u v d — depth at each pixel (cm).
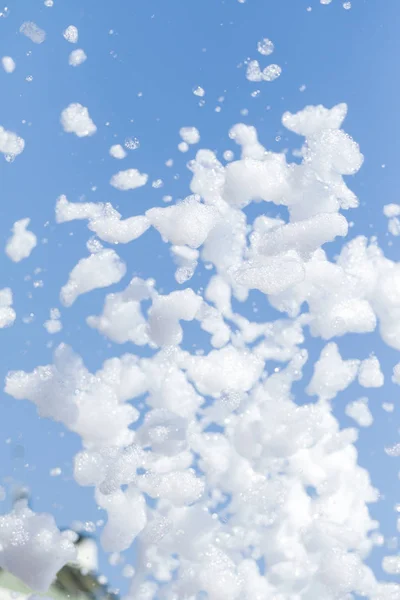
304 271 167
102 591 169
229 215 186
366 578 180
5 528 156
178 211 173
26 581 154
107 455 167
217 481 178
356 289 185
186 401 180
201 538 169
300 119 188
